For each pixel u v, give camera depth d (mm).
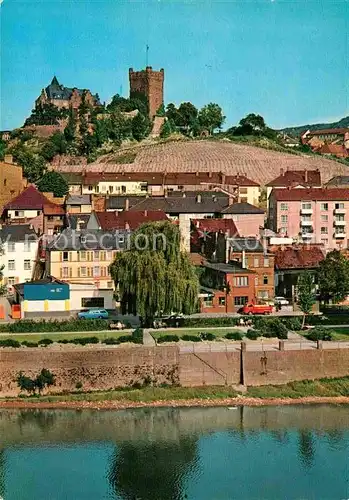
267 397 110062
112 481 87562
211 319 126375
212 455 94250
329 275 140875
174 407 107500
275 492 84375
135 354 111188
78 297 134250
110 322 123438
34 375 109625
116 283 123125
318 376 114312
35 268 150250
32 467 90812
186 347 114688
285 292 146750
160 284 120188
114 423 102875
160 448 95688
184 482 87438
